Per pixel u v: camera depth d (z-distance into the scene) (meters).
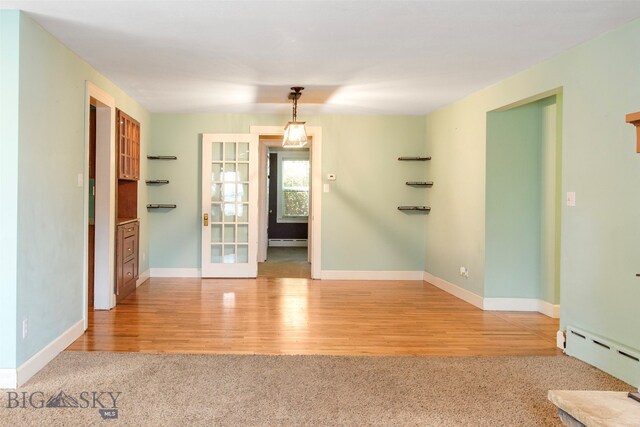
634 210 3.07
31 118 3.11
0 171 2.91
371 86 5.04
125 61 4.12
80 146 3.99
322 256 6.90
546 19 3.09
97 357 3.46
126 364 3.32
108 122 4.87
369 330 4.31
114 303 5.08
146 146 6.51
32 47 3.12
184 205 6.80
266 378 3.10
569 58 3.71
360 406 2.71
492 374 3.22
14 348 2.91
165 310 4.93
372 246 6.93
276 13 3.01
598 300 3.39
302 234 11.56
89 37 3.48
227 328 4.29
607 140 3.30
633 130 3.08
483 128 5.11
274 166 11.57
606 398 1.84
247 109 6.44
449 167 6.02
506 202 5.09
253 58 4.03
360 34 3.42
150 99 5.79
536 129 5.07
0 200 2.91
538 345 3.92
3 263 2.90
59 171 3.56
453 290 5.89
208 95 5.54
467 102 5.49
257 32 3.38
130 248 5.69
